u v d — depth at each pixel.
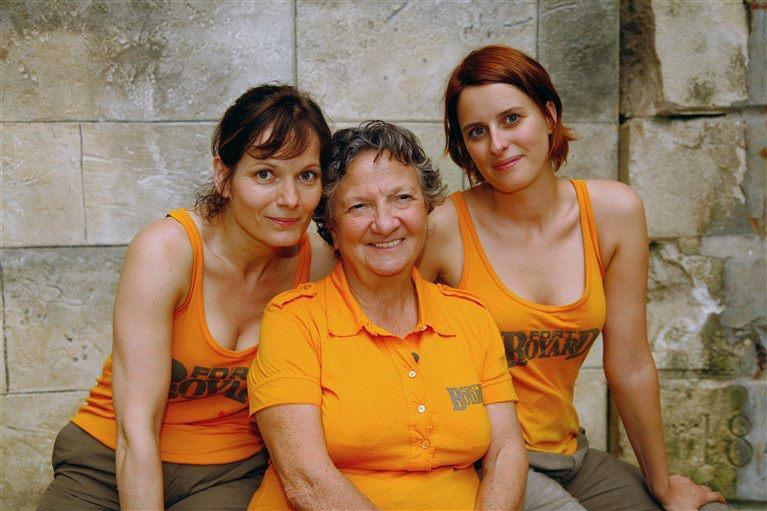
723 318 2.56
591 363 2.57
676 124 2.51
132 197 2.35
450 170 2.48
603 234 1.83
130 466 1.46
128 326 1.52
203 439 1.70
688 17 2.46
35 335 2.34
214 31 2.33
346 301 1.55
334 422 1.44
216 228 1.65
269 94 1.52
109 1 2.28
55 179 2.30
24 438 2.36
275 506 1.50
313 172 1.52
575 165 2.52
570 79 2.48
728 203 2.54
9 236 2.30
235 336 1.65
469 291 1.81
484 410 1.55
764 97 2.50
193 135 2.36
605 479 1.93
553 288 1.80
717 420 2.57
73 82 2.29
